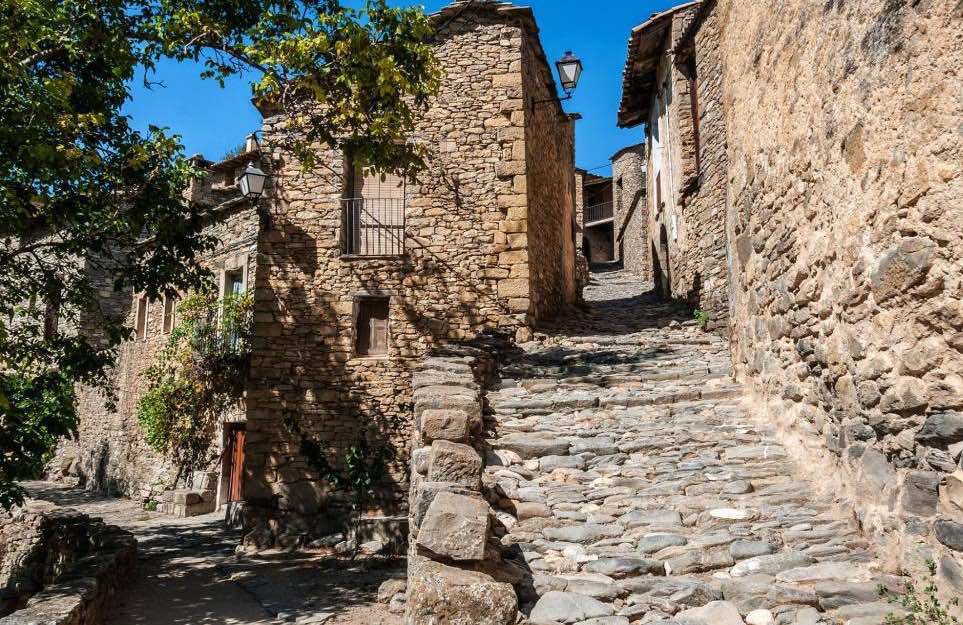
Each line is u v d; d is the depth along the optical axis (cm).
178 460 1582
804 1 459
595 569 388
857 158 383
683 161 1309
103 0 791
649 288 2017
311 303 1180
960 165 290
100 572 689
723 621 339
